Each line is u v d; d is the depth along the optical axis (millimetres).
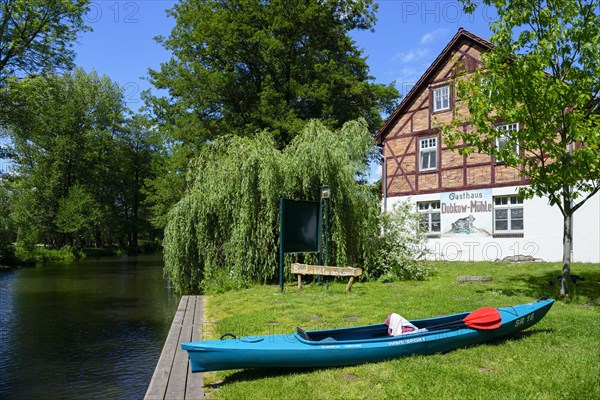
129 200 59219
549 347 6402
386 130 24125
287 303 10188
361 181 14711
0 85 24062
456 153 21125
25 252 35812
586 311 8781
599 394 4746
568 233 10281
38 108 25906
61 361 8594
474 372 5418
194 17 27906
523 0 9805
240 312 9578
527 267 16438
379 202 14805
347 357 5699
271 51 25953
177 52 29016
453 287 12250
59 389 7098
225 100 27594
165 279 23500
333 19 28938
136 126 57125
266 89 25969
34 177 43781
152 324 11938
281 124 24859
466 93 10969
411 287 12555
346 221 13797
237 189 14219
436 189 21797
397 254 14406
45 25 25422
